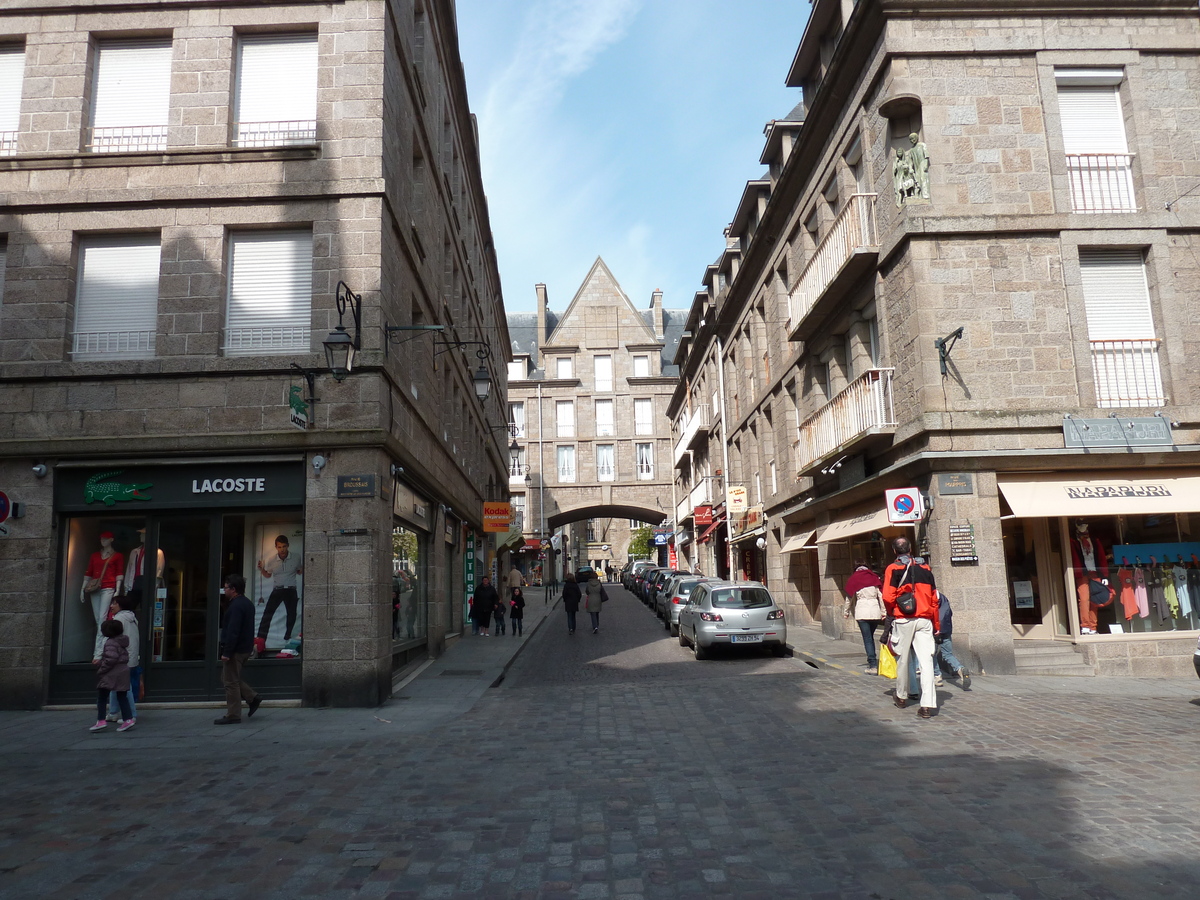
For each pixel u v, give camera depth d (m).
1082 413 12.38
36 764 7.68
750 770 6.89
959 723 8.52
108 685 9.16
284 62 12.16
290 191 11.56
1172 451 12.27
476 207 26.67
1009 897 4.14
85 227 11.66
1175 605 12.83
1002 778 6.32
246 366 11.27
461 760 7.62
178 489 11.23
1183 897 4.09
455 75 20.75
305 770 7.30
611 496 52.06
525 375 54.16
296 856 5.03
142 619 11.16
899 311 13.41
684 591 22.30
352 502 11.00
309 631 10.80
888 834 5.13
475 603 23.25
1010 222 12.83
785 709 9.79
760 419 24.88
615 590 58.06
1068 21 13.38
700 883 4.48
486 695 11.93
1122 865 4.51
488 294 32.09
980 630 11.98
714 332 32.16
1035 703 9.69
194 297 11.48
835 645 16.69
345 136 11.74
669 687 12.17
